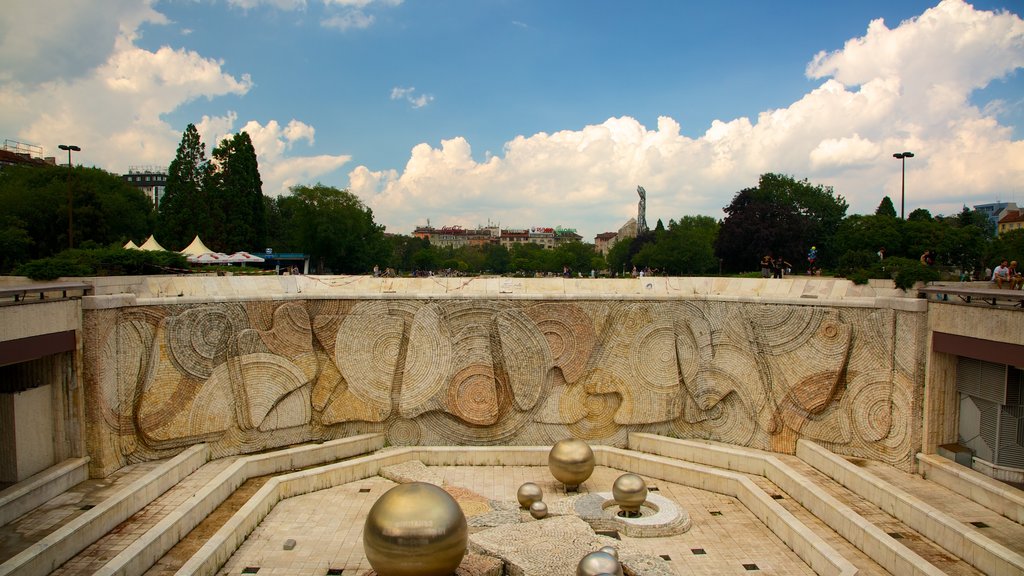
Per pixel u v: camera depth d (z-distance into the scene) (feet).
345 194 151.33
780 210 126.93
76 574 33.63
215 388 51.39
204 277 55.83
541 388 57.16
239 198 132.36
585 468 48.62
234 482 48.03
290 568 38.19
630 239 228.02
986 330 40.52
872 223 77.30
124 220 133.80
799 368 52.01
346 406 56.44
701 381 56.85
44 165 156.97
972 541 34.65
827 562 36.50
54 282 45.73
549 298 56.95
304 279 61.57
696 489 51.11
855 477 44.93
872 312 48.39
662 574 35.76
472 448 56.13
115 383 46.03
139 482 42.42
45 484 40.37
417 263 242.78
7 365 39.47
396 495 33.19
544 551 38.01
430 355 56.49
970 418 44.42
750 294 60.03
